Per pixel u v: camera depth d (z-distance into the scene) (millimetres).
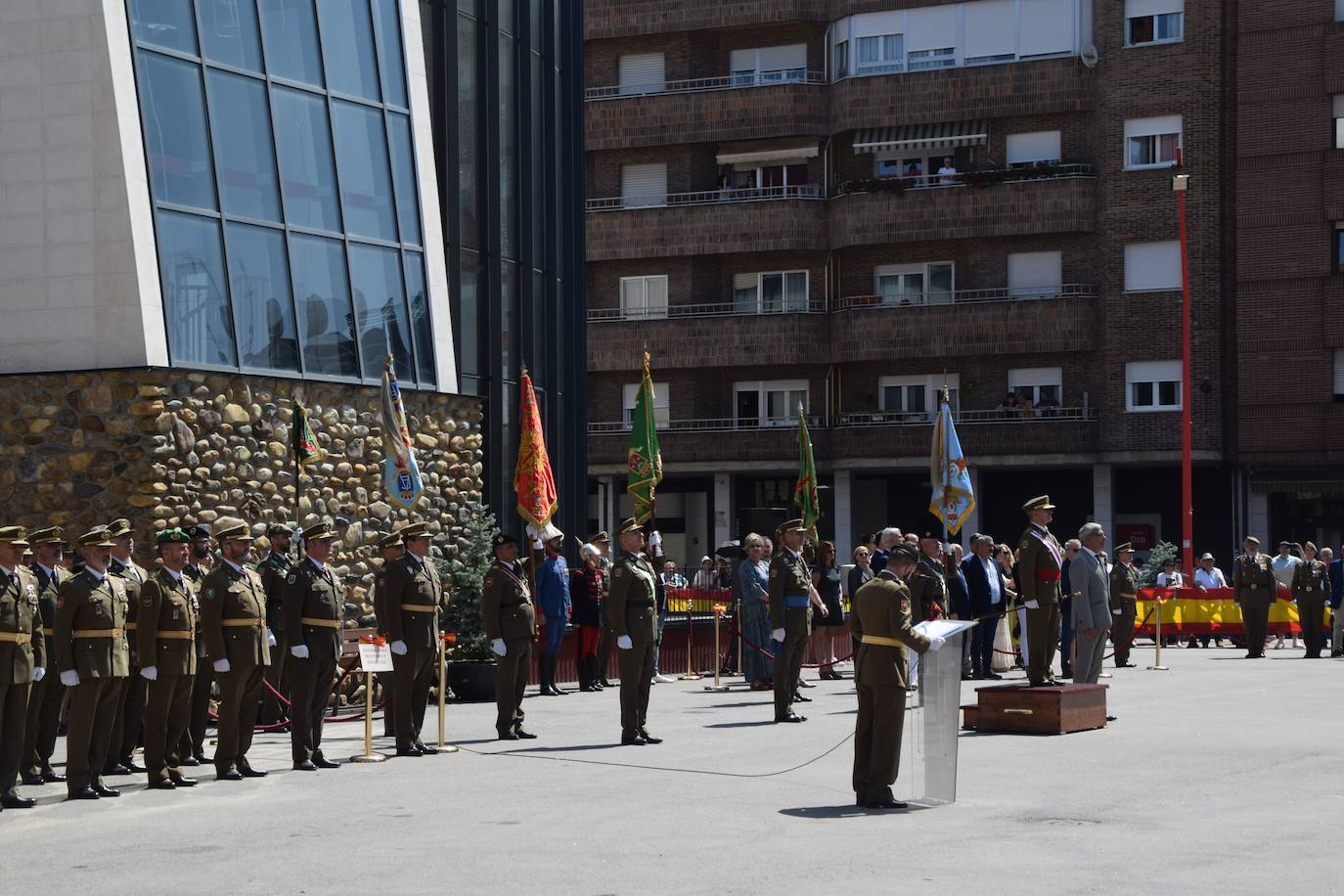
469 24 29031
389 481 21766
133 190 20188
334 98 23969
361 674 22703
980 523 53438
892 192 52156
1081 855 10625
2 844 11484
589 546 25359
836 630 27906
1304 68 48594
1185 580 41469
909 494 54844
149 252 20219
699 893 9359
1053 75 51062
